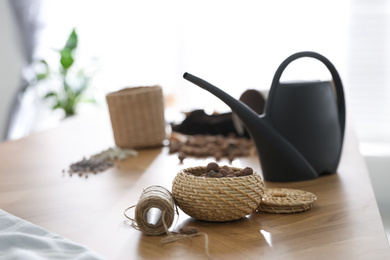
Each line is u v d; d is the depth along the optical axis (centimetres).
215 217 84
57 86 385
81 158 137
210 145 140
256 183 85
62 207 96
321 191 101
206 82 99
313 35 311
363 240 78
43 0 369
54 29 375
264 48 323
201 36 335
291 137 106
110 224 87
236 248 76
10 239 76
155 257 74
